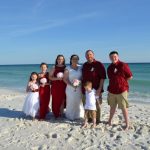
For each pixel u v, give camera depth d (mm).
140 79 16609
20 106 5922
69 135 3701
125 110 3928
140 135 3680
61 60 4473
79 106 4449
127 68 3842
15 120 4469
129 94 9242
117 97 3910
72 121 4367
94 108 4023
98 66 4082
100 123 4230
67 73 4363
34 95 4488
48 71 4648
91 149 3215
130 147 3256
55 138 3594
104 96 8250
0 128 4039
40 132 3842
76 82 4215
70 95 4391
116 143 3391
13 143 3404
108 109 5555
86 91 4062
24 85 13586
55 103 4512
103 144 3369
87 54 4082
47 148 3244
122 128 3973
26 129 3984
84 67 4160
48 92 4539
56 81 4480
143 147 3246
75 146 3311
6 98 7492
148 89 10797
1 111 5289
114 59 3844
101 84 4098
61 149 3219
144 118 4785
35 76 4547
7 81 16562
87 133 3770
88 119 4273
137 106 6406
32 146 3299
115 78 3873
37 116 4609
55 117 4539
